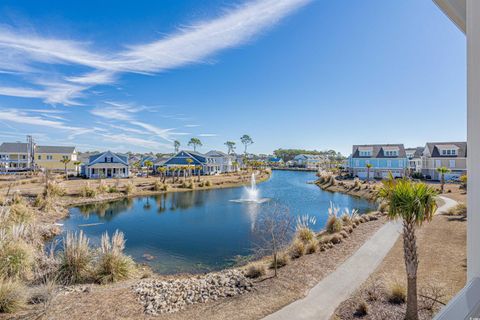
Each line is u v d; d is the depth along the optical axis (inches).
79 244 301.4
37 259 303.1
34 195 757.9
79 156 2137.1
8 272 258.5
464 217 490.9
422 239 375.6
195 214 686.5
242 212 706.2
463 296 48.5
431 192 166.4
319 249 353.4
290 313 202.5
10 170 1610.5
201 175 1802.4
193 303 225.8
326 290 238.8
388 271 275.3
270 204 812.0
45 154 1780.3
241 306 216.8
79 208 749.9
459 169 1254.3
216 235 503.5
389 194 175.6
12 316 196.7
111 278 283.3
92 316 201.6
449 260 292.4
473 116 53.8
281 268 295.6
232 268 346.3
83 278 281.3
